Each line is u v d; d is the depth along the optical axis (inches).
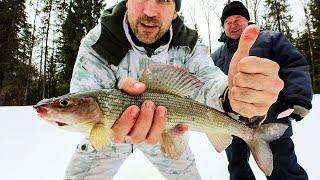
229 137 14.0
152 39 16.8
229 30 24.6
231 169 23.5
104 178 18.3
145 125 11.1
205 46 18.9
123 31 16.8
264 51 21.4
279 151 20.3
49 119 11.5
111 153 17.7
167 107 12.2
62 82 160.9
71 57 162.1
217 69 18.1
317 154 27.4
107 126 11.6
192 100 12.9
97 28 17.5
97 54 16.9
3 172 26.8
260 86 10.0
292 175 20.8
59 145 34.9
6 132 41.9
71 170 18.0
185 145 12.8
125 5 17.2
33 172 26.7
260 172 25.2
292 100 19.6
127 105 11.6
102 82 17.2
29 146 34.8
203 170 26.1
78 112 11.5
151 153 18.4
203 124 13.2
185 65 18.6
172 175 18.9
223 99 13.2
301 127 35.4
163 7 16.2
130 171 25.3
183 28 18.3
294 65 20.5
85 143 17.5
